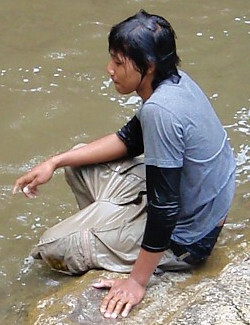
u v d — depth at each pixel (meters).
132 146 4.05
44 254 4.01
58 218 4.63
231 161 3.87
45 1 7.23
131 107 5.69
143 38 3.44
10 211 4.68
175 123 3.46
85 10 7.06
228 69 6.18
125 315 3.60
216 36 6.64
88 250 3.91
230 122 5.55
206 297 3.67
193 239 3.86
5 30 6.74
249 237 4.35
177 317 3.54
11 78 6.03
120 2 7.20
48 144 5.29
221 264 4.02
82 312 3.64
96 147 4.09
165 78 3.56
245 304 3.61
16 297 3.99
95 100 5.77
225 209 3.87
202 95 3.68
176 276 3.89
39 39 6.60
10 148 5.24
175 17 6.95
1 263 4.27
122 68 3.52
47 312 3.67
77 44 6.51
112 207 3.99
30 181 4.05
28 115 5.58
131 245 3.91
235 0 7.26
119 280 3.75
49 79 6.02
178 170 3.51
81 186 4.18
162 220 3.52
